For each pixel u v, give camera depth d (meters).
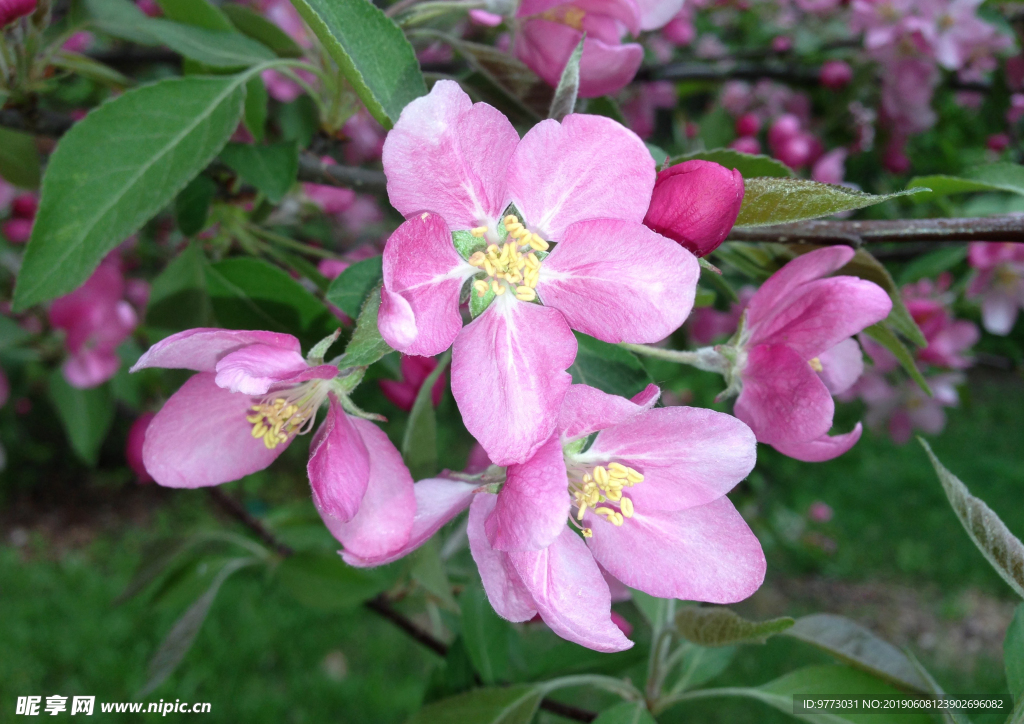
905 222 0.15
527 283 0.11
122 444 0.89
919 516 0.86
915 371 0.15
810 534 0.79
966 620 0.73
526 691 0.18
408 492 0.12
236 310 0.17
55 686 0.60
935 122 0.45
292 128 0.27
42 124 0.19
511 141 0.10
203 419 0.13
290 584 0.25
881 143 0.46
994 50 0.39
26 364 0.48
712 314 0.39
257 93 0.20
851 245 0.15
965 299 0.35
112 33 0.19
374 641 0.65
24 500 0.86
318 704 0.59
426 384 0.14
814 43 0.45
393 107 0.12
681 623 0.14
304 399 0.12
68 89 0.34
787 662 0.63
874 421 0.42
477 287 0.11
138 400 0.39
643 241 0.10
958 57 0.37
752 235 0.15
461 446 0.76
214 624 0.65
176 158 0.14
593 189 0.10
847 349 0.15
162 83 0.15
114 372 0.34
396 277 0.10
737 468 0.11
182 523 0.83
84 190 0.14
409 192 0.10
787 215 0.11
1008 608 0.74
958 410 1.06
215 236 0.23
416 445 0.14
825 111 0.47
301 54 0.22
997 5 0.37
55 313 0.33
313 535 0.30
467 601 0.21
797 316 0.13
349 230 0.41
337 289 0.13
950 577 0.78
